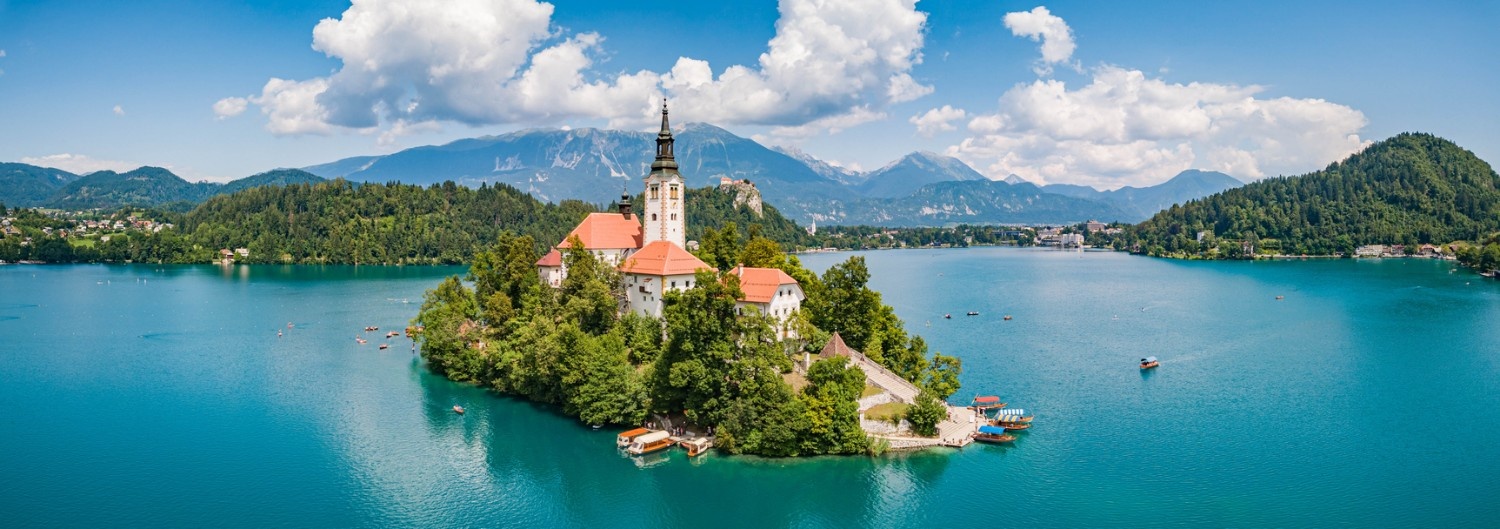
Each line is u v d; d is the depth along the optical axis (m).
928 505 113.56
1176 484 120.31
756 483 120.31
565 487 120.00
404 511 112.88
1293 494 117.25
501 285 196.50
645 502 115.31
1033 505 113.31
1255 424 148.12
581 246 181.50
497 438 139.25
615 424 145.12
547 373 150.62
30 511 111.94
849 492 117.38
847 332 160.88
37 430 146.12
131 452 134.62
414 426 146.62
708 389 131.00
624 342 159.75
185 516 110.81
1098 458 130.12
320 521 109.69
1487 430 144.75
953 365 155.38
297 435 142.38
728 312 134.38
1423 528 107.12
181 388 175.12
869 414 136.00
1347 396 167.12
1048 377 183.38
